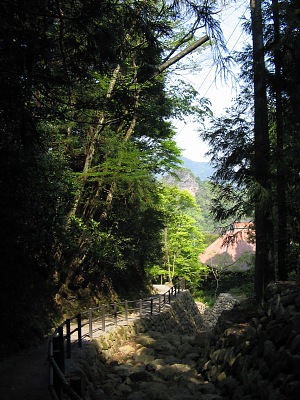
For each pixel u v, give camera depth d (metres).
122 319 14.97
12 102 5.44
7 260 9.89
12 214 8.98
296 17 9.55
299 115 9.91
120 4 5.86
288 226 10.44
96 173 13.59
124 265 17.66
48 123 11.53
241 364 7.29
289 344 5.89
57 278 14.90
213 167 11.36
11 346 9.50
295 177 9.48
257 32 11.00
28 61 5.64
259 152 10.49
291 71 10.08
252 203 10.58
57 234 11.73
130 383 8.77
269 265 10.62
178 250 30.58
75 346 9.79
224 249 32.88
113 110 6.75
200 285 34.00
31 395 6.24
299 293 6.68
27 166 8.80
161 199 24.30
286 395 5.27
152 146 18.69
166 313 18.36
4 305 10.26
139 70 7.45
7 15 5.32
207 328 25.61
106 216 17.05
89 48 5.90
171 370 9.59
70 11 5.73
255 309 10.45
